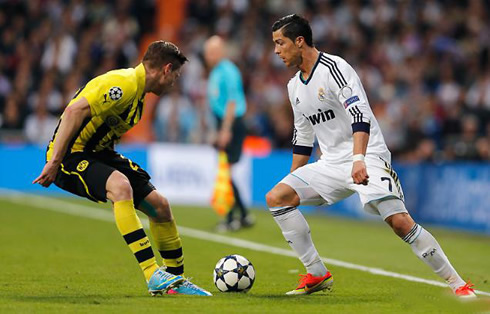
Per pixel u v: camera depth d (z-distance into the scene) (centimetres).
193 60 6631
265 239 3803
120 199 2073
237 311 1902
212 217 4738
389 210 2153
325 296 2239
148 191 2203
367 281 2623
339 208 5050
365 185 2084
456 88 6400
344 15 7200
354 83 2139
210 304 1995
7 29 6875
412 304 2091
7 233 3816
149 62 2125
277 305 2017
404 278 2708
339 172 2231
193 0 7294
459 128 5534
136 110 2131
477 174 4256
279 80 6619
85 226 4175
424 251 2145
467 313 1981
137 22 7231
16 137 5953
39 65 6625
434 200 4538
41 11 7012
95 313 1853
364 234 4122
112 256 3144
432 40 7000
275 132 5938
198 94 6359
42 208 4925
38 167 5894
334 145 2245
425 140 5203
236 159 4091
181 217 4709
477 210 4238
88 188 2103
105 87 2048
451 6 7356
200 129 6138
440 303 2108
